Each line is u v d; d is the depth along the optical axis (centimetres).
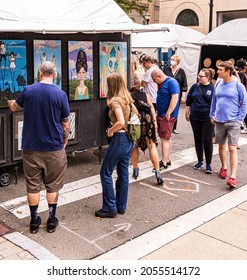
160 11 2347
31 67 578
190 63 1424
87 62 652
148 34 1378
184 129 1005
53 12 602
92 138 683
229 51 1310
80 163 699
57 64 609
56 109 421
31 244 416
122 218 488
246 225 480
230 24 1336
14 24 528
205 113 643
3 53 541
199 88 650
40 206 512
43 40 584
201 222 485
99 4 671
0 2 562
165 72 918
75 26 575
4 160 564
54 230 447
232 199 559
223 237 449
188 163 713
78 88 643
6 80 550
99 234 445
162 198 553
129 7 1188
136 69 796
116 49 693
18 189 571
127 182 493
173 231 461
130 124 465
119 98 460
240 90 585
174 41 1373
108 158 472
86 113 667
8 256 393
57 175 441
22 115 571
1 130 555
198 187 598
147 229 461
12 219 477
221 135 608
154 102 778
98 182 605
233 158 597
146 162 711
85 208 513
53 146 427
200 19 2173
